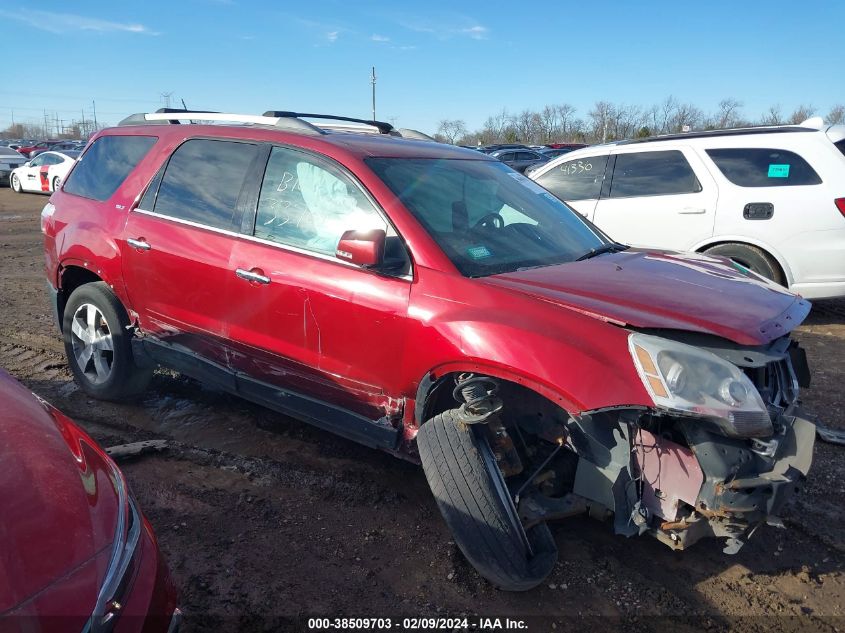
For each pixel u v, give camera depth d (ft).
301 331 11.46
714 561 10.39
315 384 11.64
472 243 10.96
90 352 15.42
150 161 14.32
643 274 10.81
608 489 8.74
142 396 15.97
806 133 21.74
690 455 8.46
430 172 12.17
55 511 6.36
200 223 13.06
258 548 10.30
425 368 9.98
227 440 13.88
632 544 10.75
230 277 12.28
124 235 14.11
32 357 18.53
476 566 9.12
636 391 8.29
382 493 11.93
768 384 9.81
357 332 10.73
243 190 12.64
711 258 13.01
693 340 8.66
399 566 10.02
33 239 42.96
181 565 9.79
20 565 5.74
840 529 11.25
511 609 9.21
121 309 14.78
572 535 10.94
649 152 24.13
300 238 11.72
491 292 9.72
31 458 6.89
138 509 7.34
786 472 8.43
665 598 9.50
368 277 10.64
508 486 9.53
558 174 26.21
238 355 12.65
